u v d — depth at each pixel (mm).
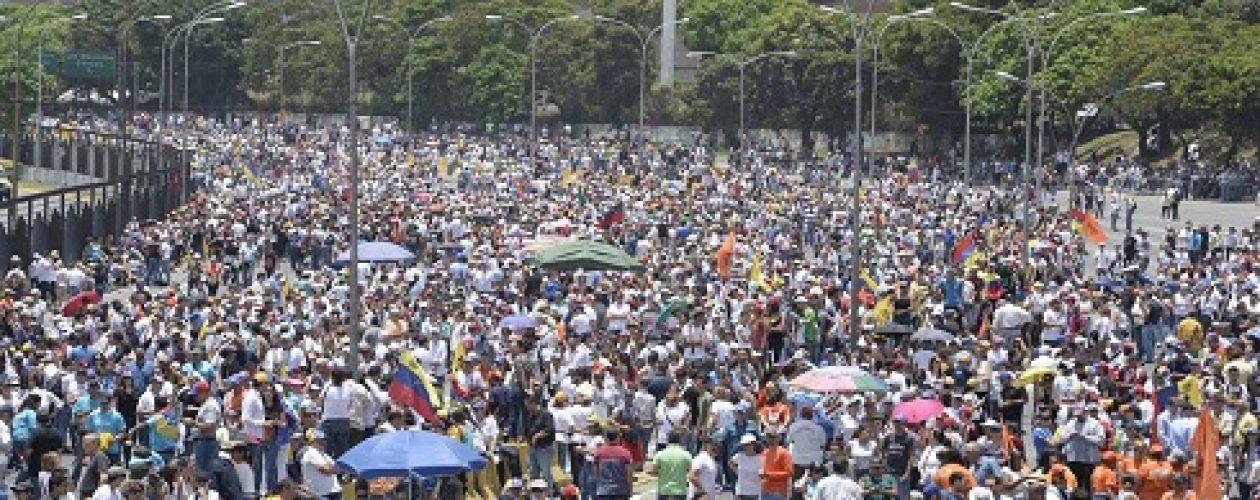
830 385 53969
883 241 117312
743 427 54281
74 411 54188
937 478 46656
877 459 49625
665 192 146500
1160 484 50000
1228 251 119875
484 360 59625
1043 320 79750
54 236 102812
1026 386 64188
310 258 112688
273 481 51156
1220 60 185875
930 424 51000
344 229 116188
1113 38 199250
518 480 47938
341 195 139875
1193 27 194875
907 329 74625
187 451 50625
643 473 57344
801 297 82125
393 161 184625
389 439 43656
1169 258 108188
